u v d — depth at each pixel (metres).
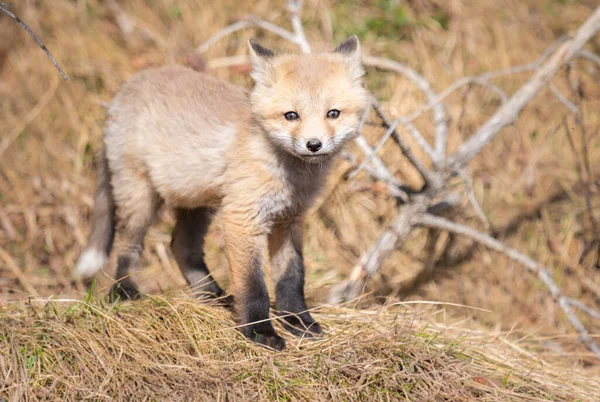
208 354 7.04
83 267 9.77
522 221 12.30
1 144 12.71
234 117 7.96
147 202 9.00
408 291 11.48
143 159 8.62
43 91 13.51
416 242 12.02
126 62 13.86
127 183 8.89
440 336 8.19
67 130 12.98
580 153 13.09
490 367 7.71
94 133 12.83
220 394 6.41
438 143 10.49
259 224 7.75
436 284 11.63
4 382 6.30
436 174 9.69
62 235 11.76
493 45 14.89
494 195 12.55
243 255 7.68
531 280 11.62
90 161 12.59
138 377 6.52
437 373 7.01
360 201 12.03
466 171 12.46
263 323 7.43
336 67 7.68
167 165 8.37
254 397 6.44
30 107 13.33
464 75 14.19
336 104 7.44
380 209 12.02
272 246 8.32
